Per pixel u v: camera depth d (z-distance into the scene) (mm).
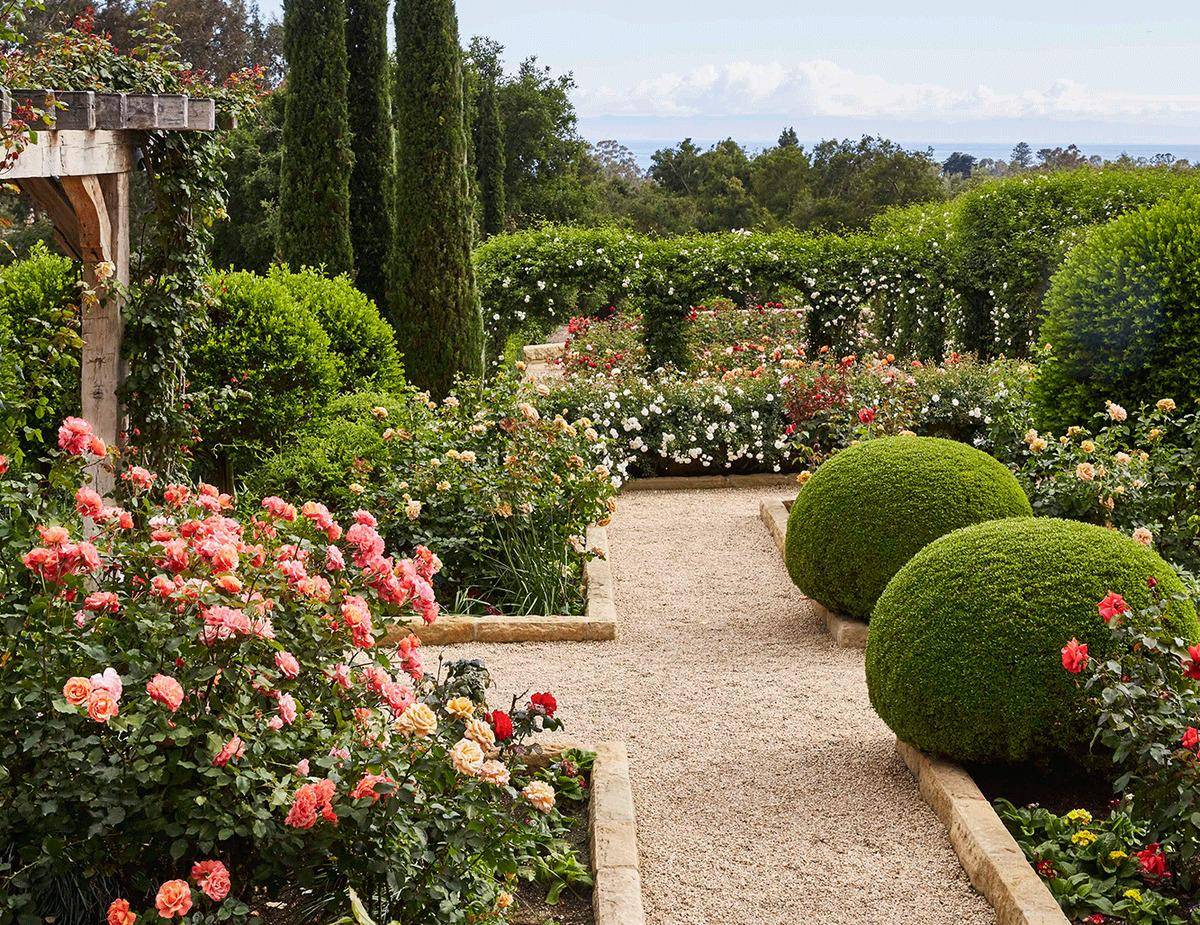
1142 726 3098
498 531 6359
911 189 35688
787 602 6492
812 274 13523
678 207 39000
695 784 4125
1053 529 4109
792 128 42250
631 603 6504
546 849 3459
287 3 11742
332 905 2723
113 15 21625
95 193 5453
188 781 2537
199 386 8039
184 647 2541
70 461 3186
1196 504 5910
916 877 3463
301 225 12031
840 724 4684
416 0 10945
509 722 3209
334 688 2865
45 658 2543
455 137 11227
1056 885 3186
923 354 14414
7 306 7895
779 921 3225
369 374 9672
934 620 3957
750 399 9852
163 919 2373
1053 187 13898
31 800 2449
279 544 3100
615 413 9523
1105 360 7094
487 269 13109
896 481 5609
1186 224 6863
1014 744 3777
